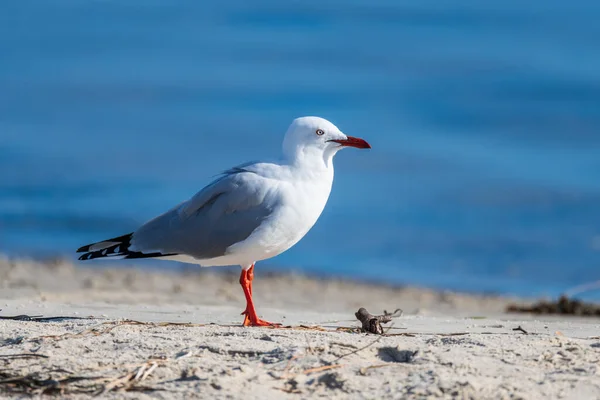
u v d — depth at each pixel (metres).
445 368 6.03
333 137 8.60
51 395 5.77
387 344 6.60
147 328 7.42
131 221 21.98
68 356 6.46
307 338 6.87
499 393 5.59
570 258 18.75
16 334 7.20
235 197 8.45
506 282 16.98
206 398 5.64
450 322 9.03
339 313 10.91
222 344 6.64
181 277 15.46
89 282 14.06
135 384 5.89
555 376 5.86
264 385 5.85
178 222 8.76
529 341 6.77
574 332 8.15
